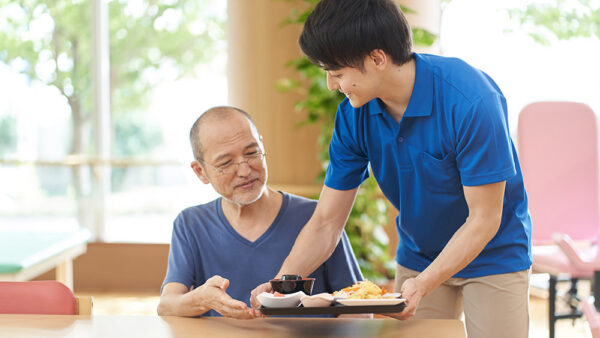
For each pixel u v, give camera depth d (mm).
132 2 4797
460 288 1802
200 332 1283
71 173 4812
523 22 4238
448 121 1449
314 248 1607
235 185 1562
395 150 1563
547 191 3082
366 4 1318
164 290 1627
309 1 3443
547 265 2838
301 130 4363
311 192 4113
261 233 1667
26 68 4789
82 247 3025
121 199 4828
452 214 1607
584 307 1636
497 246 1646
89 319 1395
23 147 4789
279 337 1245
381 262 3738
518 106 4266
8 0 4762
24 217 4789
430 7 3848
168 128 4824
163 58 4809
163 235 4809
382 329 1299
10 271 2271
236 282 1656
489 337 1667
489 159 1392
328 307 1229
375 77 1389
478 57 4301
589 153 3096
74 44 4797
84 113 4824
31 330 1295
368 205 3656
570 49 4207
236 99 4406
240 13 4379
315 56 1360
